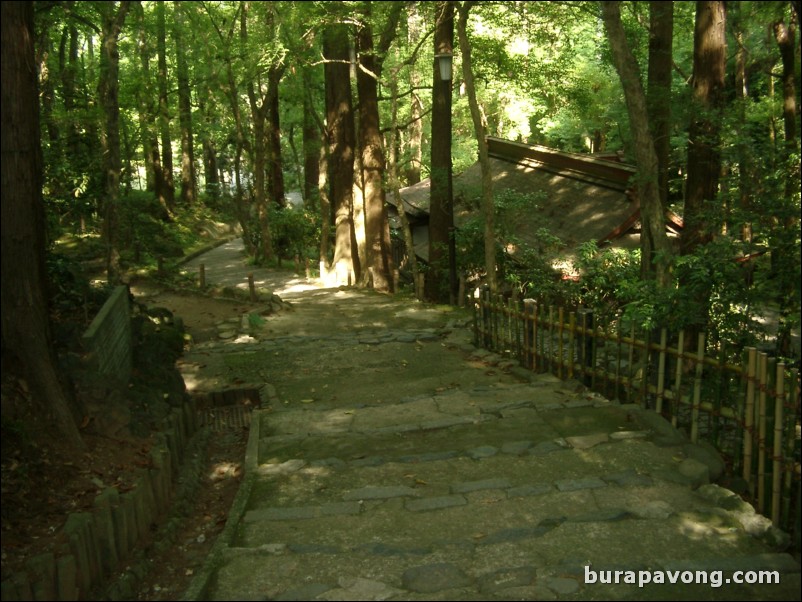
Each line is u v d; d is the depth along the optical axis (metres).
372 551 4.25
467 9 10.77
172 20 17.25
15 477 4.37
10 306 5.01
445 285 16.16
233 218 40.12
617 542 4.25
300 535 4.57
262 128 24.16
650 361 6.60
